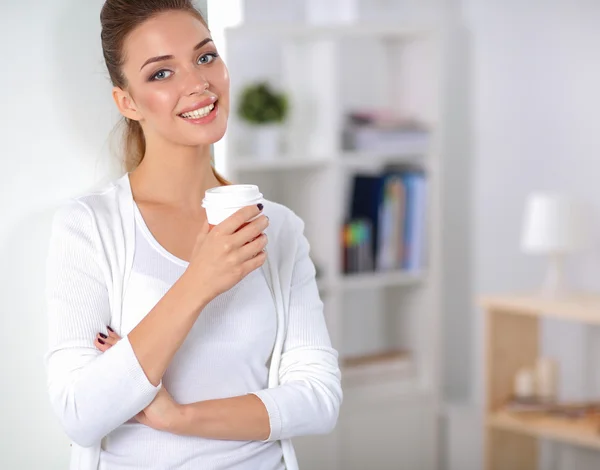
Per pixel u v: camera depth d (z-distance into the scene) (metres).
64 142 1.58
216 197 1.21
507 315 3.45
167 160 1.36
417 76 3.83
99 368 1.19
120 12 1.31
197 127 1.31
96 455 1.30
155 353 1.19
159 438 1.29
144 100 1.31
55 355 1.26
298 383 1.35
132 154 1.49
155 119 1.32
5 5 1.53
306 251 1.50
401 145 3.71
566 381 3.62
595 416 3.28
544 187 3.69
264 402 1.30
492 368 3.40
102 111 1.60
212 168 1.49
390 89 3.96
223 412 1.28
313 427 1.35
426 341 3.85
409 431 3.77
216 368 1.32
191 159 1.36
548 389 3.41
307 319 1.44
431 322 3.82
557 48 3.60
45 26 1.56
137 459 1.29
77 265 1.29
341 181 3.88
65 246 1.30
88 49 1.59
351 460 3.62
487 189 3.92
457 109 4.02
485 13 3.88
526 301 3.25
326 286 3.58
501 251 3.88
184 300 1.19
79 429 1.21
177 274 1.32
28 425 1.58
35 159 1.56
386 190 3.74
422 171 3.84
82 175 1.60
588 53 3.48
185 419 1.26
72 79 1.58
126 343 1.19
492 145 3.89
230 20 1.74
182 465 1.29
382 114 3.77
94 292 1.29
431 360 3.84
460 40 3.99
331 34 3.48
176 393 1.31
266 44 3.68
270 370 1.40
